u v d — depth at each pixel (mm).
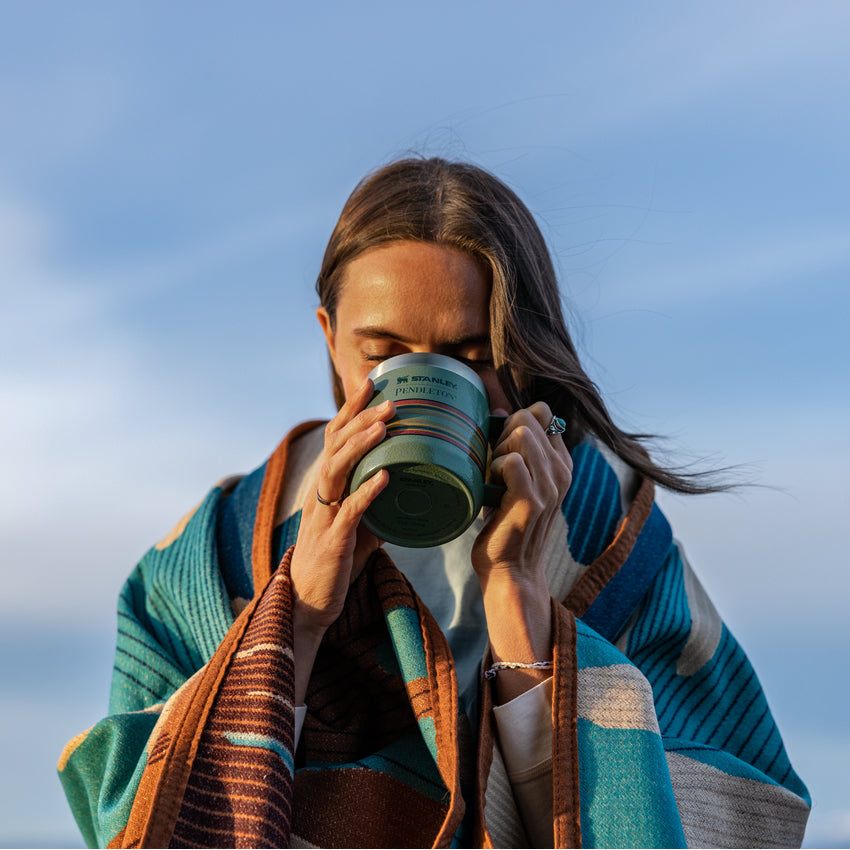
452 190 2424
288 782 1976
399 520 2039
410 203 2373
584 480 2781
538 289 2520
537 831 2086
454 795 1899
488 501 2113
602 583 2574
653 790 1941
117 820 2117
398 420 1997
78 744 2381
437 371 2051
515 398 2365
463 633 2498
